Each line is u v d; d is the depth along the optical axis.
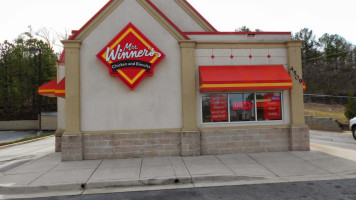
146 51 9.16
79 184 6.43
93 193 6.11
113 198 5.71
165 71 9.43
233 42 9.81
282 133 9.83
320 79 42.47
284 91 9.92
